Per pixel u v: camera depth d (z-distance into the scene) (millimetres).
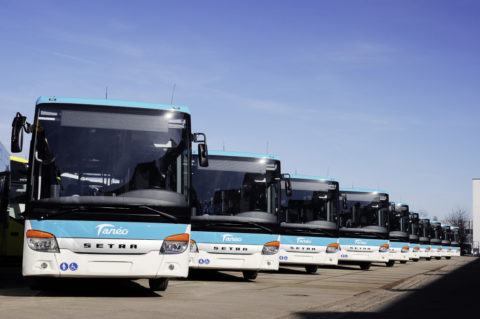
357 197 26969
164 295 12016
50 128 11078
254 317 9312
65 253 10547
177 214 11141
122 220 10812
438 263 41469
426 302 12656
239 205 16172
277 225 16359
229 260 15781
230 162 16547
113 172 11016
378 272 25391
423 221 48312
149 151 11297
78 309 9266
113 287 13320
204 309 10023
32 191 10742
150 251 10867
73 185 10820
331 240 21375
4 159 16703
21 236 20109
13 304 9727
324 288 15531
